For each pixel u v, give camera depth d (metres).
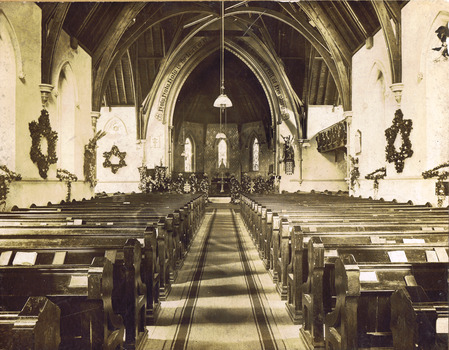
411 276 3.09
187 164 32.31
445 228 5.64
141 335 4.24
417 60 9.73
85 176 13.66
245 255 9.21
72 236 4.75
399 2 10.53
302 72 22.02
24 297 2.92
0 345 2.06
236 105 31.95
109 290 3.04
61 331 2.96
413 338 2.62
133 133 22.62
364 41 13.31
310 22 15.60
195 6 16.81
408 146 10.21
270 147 29.36
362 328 3.13
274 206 8.95
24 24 9.25
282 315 5.20
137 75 21.78
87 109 13.97
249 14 20.41
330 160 22.27
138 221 6.63
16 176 8.72
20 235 4.62
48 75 10.26
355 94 14.27
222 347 4.22
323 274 3.93
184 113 31.20
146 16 15.45
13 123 8.90
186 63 23.36
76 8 11.67
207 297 6.00
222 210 22.09
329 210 7.95
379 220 6.15
